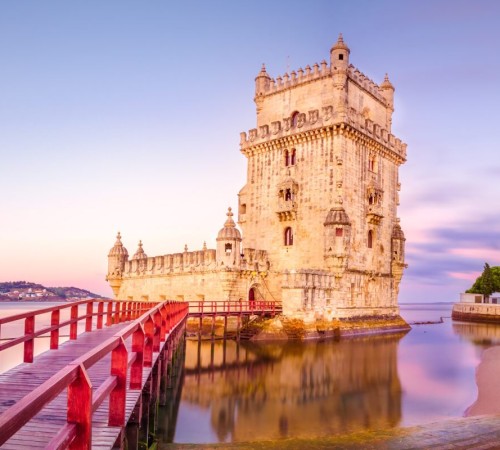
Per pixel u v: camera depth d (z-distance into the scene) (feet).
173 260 205.16
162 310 75.66
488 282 359.46
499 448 54.80
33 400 16.63
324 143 182.60
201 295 187.21
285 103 203.82
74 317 67.62
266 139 198.08
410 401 84.43
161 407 75.20
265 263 189.78
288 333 159.84
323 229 178.40
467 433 60.18
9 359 128.16
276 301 179.93
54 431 29.07
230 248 176.86
